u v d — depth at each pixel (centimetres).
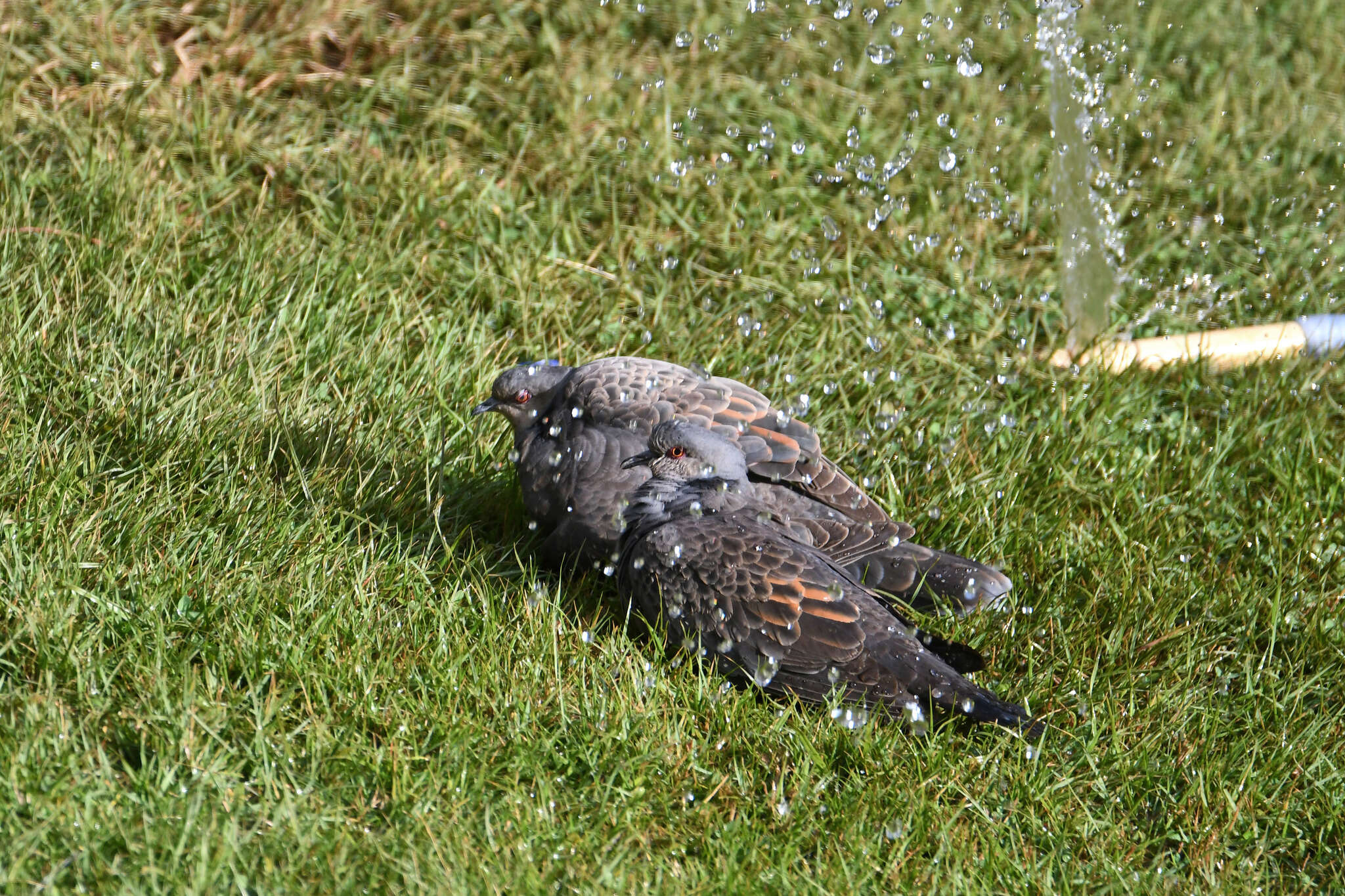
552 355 1113
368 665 777
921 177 1392
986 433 1113
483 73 1397
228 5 1374
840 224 1325
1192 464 1103
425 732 754
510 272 1184
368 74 1385
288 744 715
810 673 813
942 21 1644
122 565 798
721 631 823
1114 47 1680
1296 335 1255
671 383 929
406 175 1254
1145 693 896
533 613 852
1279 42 1764
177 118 1247
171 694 729
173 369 966
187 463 898
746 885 681
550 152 1320
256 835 659
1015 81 1577
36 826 630
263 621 789
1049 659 911
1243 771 836
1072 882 738
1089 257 1342
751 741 798
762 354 1152
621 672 820
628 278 1205
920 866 729
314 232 1195
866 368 1162
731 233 1286
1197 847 784
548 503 912
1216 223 1417
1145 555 998
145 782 666
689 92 1441
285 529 857
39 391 931
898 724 809
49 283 1019
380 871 650
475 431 1008
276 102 1330
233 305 1069
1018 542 995
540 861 679
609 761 758
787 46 1546
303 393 980
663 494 871
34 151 1191
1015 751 814
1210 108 1587
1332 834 813
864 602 836
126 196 1134
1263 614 977
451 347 1088
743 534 844
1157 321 1299
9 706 695
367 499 925
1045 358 1232
